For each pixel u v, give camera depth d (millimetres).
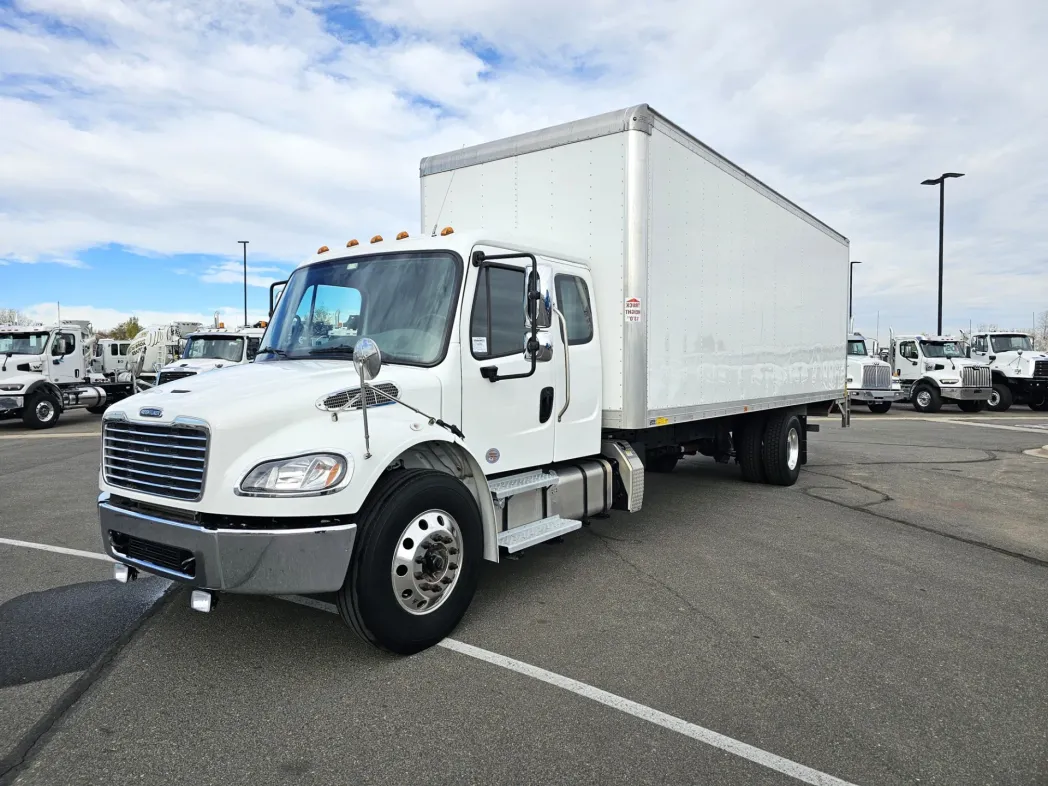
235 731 3178
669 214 6094
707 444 9266
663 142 5938
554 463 5680
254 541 3436
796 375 9305
